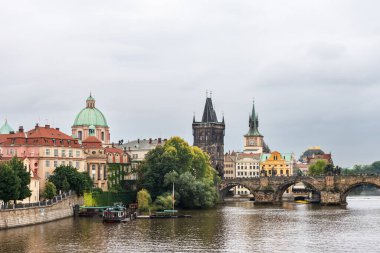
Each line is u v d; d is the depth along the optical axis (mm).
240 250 153875
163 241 167625
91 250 152500
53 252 149500
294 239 173250
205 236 178250
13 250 151000
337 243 166000
